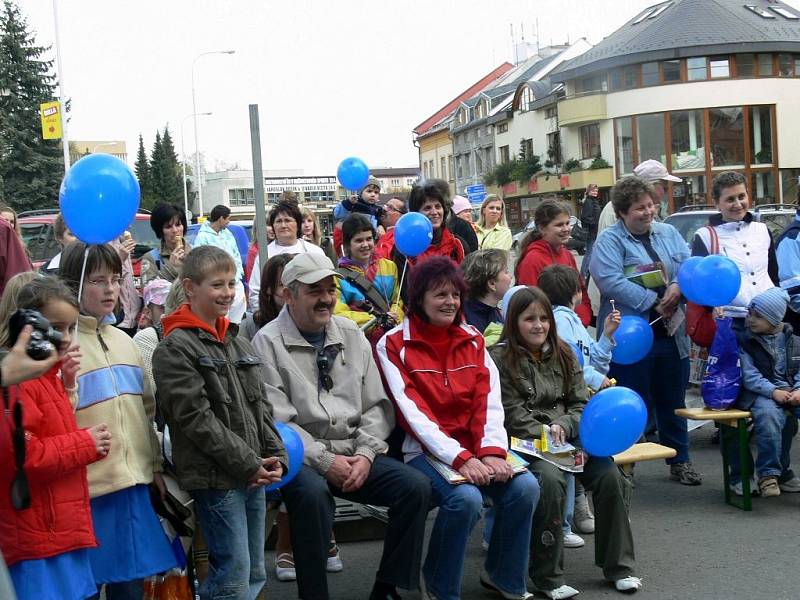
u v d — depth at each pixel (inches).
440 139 2827.3
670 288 245.6
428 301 181.8
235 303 280.2
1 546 127.0
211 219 367.9
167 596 158.1
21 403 125.6
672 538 211.9
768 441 231.5
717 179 269.9
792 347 235.0
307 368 176.7
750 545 204.8
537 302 189.8
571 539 212.4
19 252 226.1
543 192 2030.0
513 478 175.2
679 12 1770.4
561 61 2324.1
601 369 219.1
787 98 1736.0
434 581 171.5
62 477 132.1
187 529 155.3
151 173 3142.2
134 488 148.5
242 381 154.3
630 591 181.5
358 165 348.8
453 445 173.9
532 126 2132.1
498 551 178.4
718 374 236.5
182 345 147.2
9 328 117.6
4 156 1471.5
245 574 151.9
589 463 187.3
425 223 241.8
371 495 172.4
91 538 134.9
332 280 175.6
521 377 188.9
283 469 155.2
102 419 145.5
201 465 147.6
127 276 282.8
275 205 313.9
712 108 1727.4
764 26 1727.4
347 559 206.1
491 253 225.0
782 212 436.5
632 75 1780.3
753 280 260.5
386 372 183.3
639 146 1788.9
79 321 148.1
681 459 255.6
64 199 152.2
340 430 173.6
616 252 252.8
